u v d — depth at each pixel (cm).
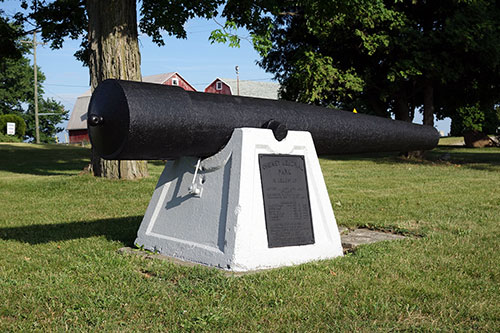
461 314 320
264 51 1365
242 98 462
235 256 409
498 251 482
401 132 595
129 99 381
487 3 1719
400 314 318
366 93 1950
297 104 507
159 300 343
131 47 1113
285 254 436
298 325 302
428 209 769
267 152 445
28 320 312
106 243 530
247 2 1341
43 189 1022
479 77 1862
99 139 401
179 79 5300
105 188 1012
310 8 1485
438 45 1697
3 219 709
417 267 424
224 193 434
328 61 1744
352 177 1334
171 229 475
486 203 838
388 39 1645
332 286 370
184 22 1436
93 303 338
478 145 3064
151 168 1574
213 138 429
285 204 447
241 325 303
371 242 530
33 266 435
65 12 1579
